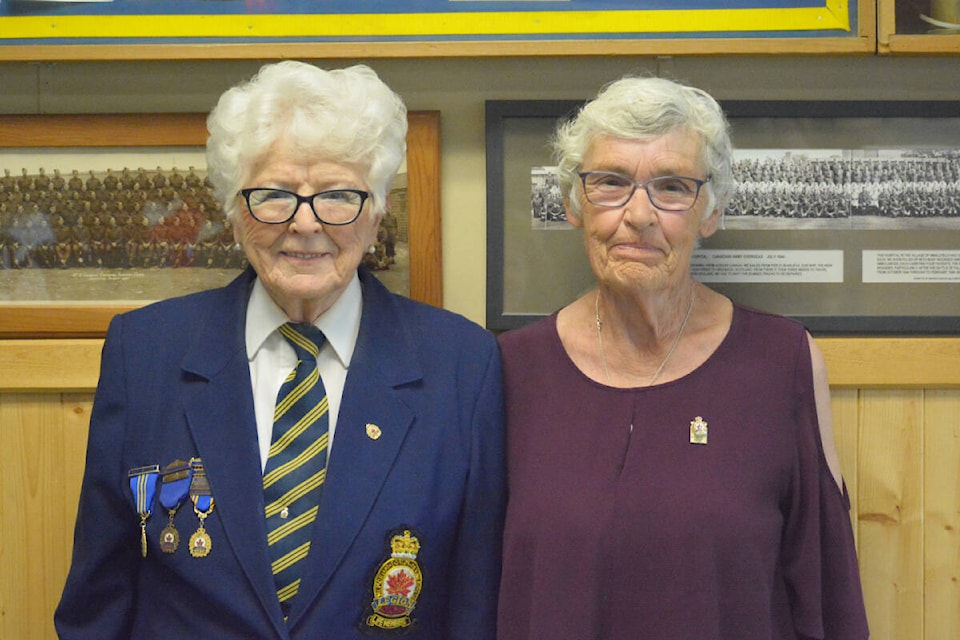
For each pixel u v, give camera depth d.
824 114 1.47
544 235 1.49
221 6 1.43
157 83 1.50
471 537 1.16
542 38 1.43
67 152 1.49
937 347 1.49
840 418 1.51
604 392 1.20
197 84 1.50
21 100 1.50
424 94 1.51
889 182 1.49
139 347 1.13
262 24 1.43
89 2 1.44
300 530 1.05
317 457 1.08
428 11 1.43
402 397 1.12
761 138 1.49
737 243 1.50
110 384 1.12
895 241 1.49
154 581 1.10
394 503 1.07
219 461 1.06
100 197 1.49
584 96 1.50
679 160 1.13
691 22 1.42
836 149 1.48
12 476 1.51
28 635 1.52
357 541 1.05
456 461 1.13
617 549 1.12
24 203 1.49
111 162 1.49
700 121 1.15
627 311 1.22
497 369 1.21
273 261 1.07
